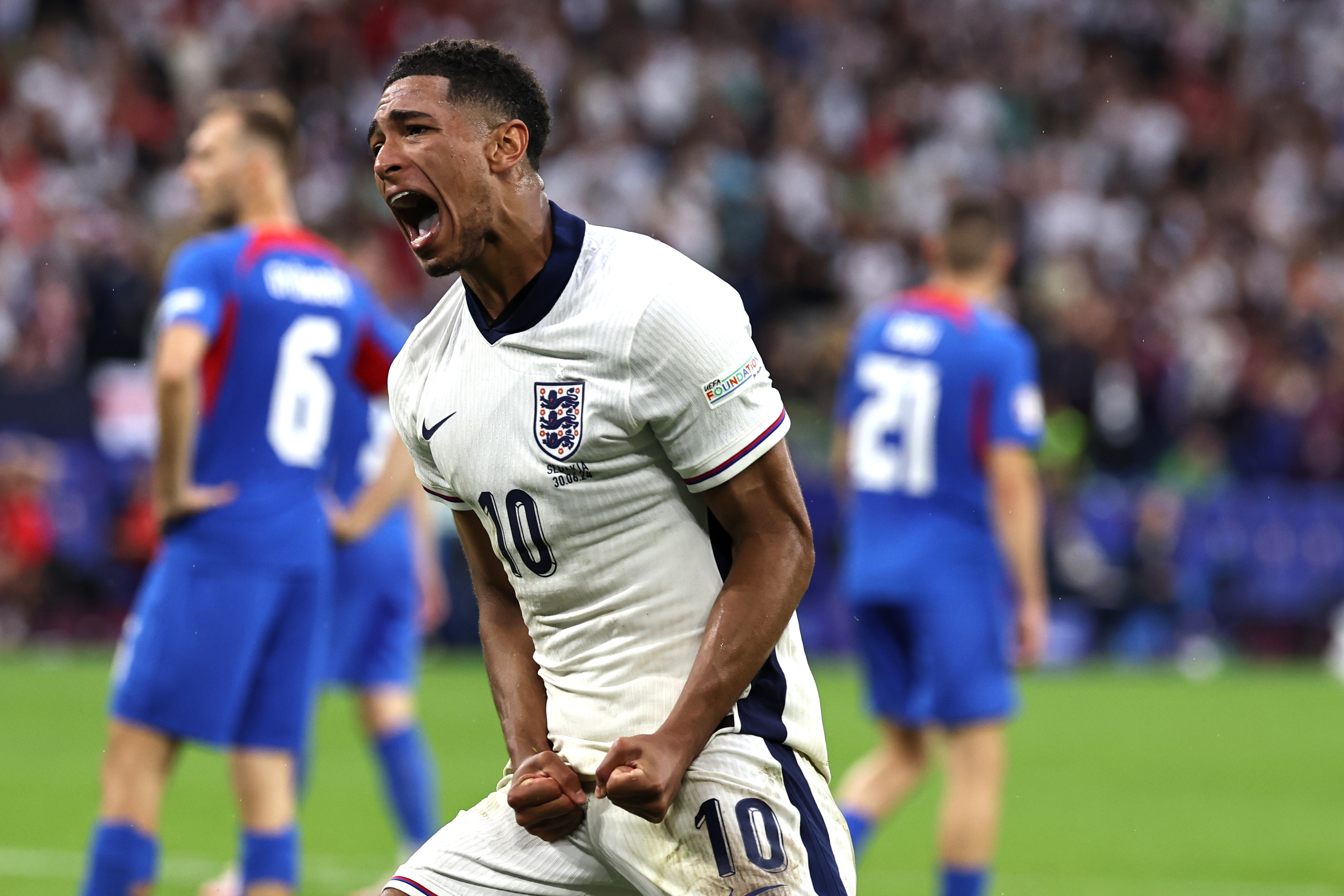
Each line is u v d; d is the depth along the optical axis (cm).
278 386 1509
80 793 2562
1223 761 3225
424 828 2016
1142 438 5550
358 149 6181
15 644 4253
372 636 2016
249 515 1480
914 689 1820
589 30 6950
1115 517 4947
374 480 1645
